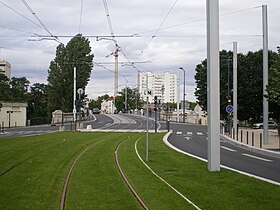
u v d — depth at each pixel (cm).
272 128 6444
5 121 6588
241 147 3016
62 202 1005
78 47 7800
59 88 7825
